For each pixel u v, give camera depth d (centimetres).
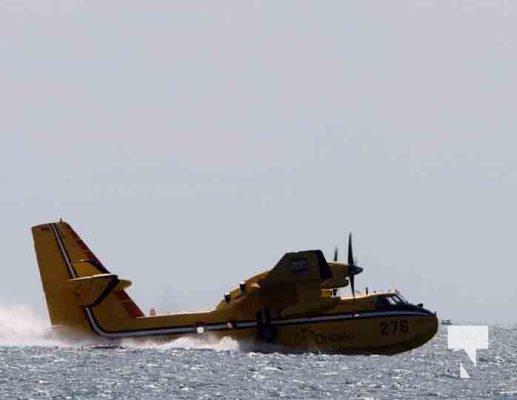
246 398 18350
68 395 18488
